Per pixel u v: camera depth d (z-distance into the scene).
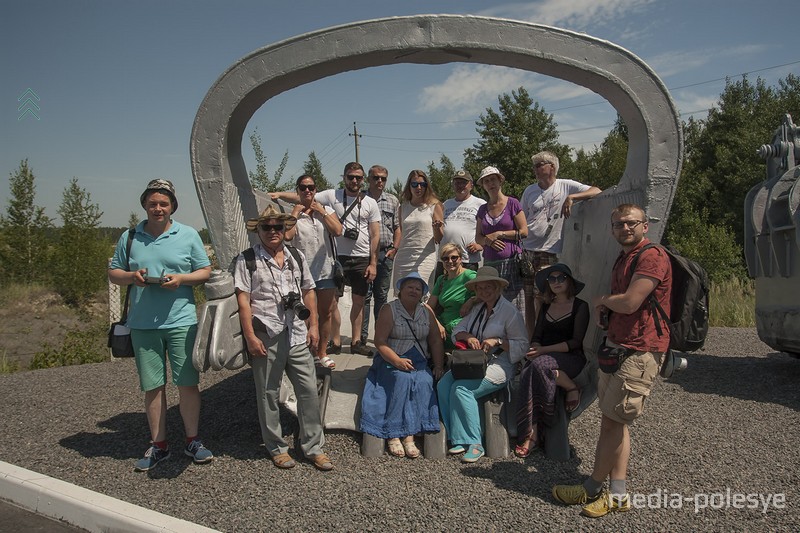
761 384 6.64
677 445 4.60
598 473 3.47
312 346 4.41
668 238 21.70
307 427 4.24
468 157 31.27
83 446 4.79
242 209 5.30
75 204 22.38
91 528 3.43
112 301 9.61
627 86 4.41
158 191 4.10
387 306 4.81
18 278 22.16
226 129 4.73
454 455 4.42
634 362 3.21
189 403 4.34
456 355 4.42
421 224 6.45
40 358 9.60
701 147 30.55
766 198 7.36
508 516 3.40
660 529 3.24
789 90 31.03
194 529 3.15
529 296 5.83
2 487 3.88
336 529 3.26
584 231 5.95
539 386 4.42
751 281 16.64
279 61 4.61
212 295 4.17
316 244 5.53
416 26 4.48
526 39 4.46
